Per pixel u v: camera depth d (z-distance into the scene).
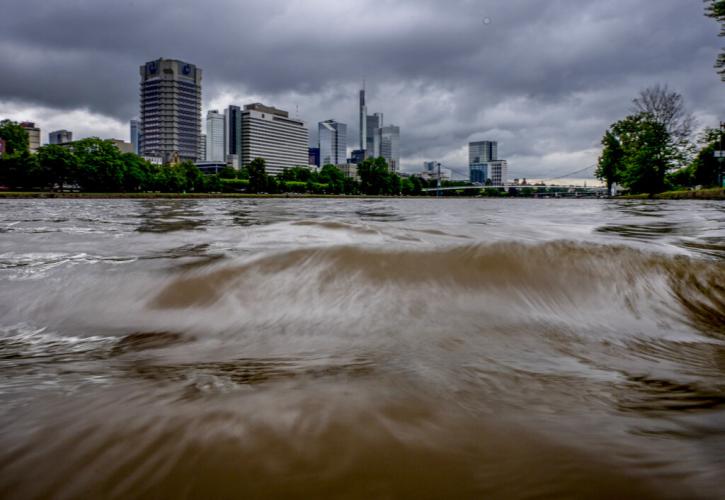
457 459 1.12
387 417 1.32
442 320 2.63
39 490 1.00
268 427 1.25
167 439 1.19
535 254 3.52
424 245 3.91
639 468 1.08
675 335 2.44
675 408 1.44
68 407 1.40
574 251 3.57
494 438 1.22
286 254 3.71
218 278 3.30
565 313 2.78
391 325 2.54
